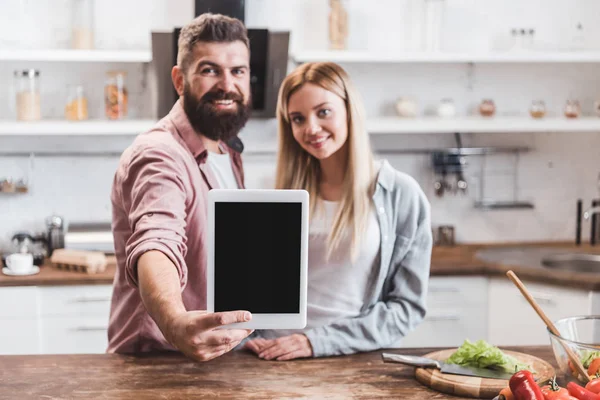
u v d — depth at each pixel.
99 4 4.08
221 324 1.66
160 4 4.12
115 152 4.20
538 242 4.49
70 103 3.94
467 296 3.77
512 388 1.61
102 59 3.79
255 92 3.83
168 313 1.71
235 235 1.75
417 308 2.34
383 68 4.34
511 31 4.34
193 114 2.22
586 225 4.55
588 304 3.46
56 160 4.16
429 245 2.37
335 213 2.35
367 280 2.36
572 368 1.76
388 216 2.34
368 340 2.24
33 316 3.59
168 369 2.07
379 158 4.39
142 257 1.86
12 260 3.67
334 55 3.95
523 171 4.49
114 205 2.18
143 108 4.16
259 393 1.90
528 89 4.46
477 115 4.43
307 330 2.35
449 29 4.36
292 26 4.21
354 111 2.30
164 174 2.02
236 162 2.40
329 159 2.37
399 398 1.88
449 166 4.31
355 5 4.25
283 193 1.75
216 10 3.81
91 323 3.64
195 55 2.20
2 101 4.08
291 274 1.76
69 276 3.62
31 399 1.85
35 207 4.17
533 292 3.64
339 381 2.00
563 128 4.14
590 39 4.46
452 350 2.19
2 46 4.04
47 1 4.06
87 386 1.94
